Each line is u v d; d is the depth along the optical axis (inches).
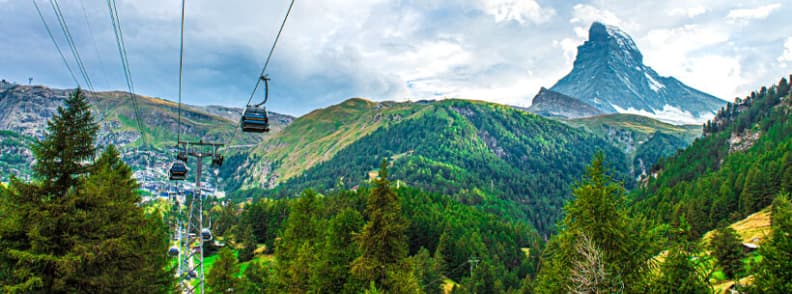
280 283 1702.8
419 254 3083.2
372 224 1165.1
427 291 2856.8
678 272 717.3
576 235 905.5
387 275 1141.7
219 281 1914.4
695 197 5059.1
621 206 943.0
